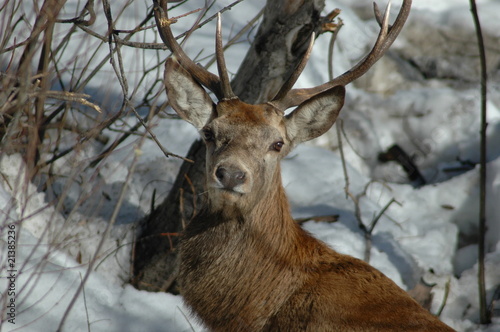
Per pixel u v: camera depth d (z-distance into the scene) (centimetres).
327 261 907
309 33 1061
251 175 814
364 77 1720
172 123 1500
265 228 883
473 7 1197
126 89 850
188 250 916
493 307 1216
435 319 838
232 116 855
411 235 1366
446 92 1681
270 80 1103
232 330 887
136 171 1354
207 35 1688
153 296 1091
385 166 1628
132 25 1524
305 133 920
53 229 1161
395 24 946
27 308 932
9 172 1140
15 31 1249
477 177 1459
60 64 1414
